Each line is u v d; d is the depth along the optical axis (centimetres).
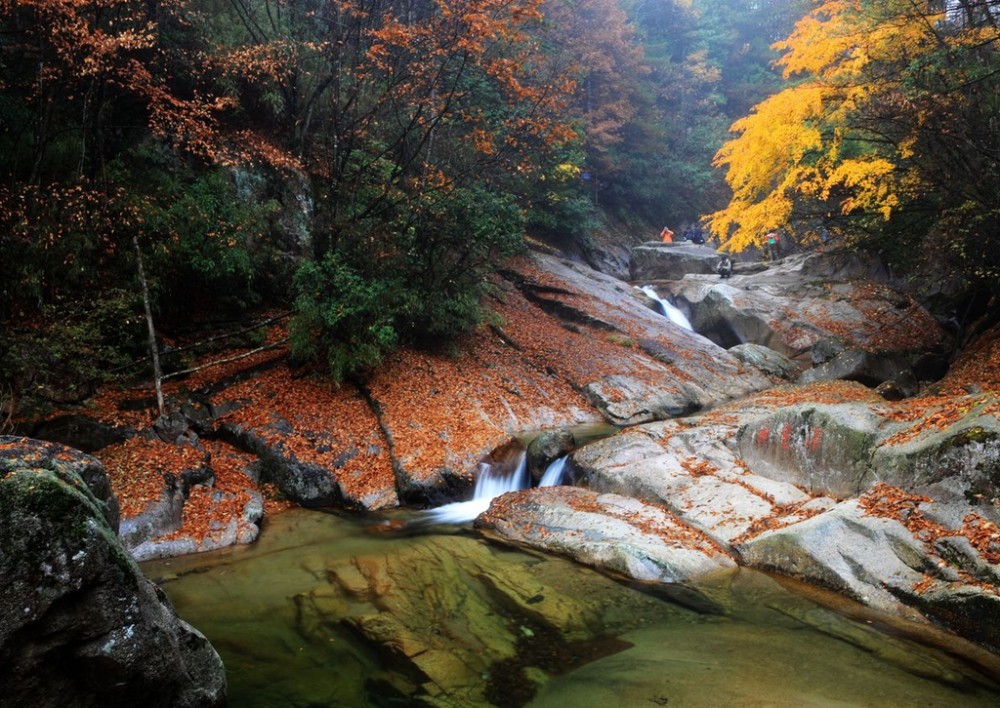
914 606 585
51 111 1010
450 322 1469
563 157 2173
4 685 333
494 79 1625
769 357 1927
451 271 1434
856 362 1705
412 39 1322
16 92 1034
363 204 1412
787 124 1512
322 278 1131
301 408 1108
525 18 1488
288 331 1244
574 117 2839
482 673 500
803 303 2247
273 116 1443
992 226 1416
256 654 523
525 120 1482
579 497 906
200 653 429
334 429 1080
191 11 1287
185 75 1288
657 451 975
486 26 1221
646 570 685
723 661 518
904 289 2286
